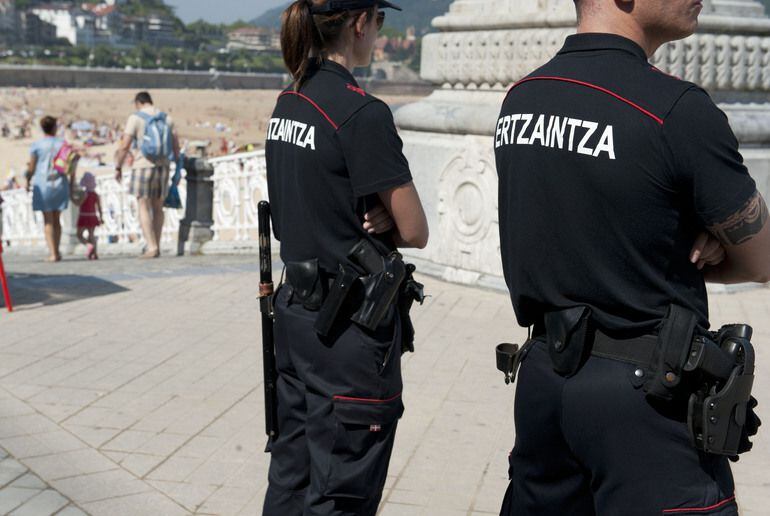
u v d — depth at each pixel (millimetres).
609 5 2115
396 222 2746
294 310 2838
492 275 7758
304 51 2799
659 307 2039
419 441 4535
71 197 12148
